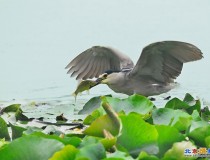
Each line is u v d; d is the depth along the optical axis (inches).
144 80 572.1
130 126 305.9
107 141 300.7
